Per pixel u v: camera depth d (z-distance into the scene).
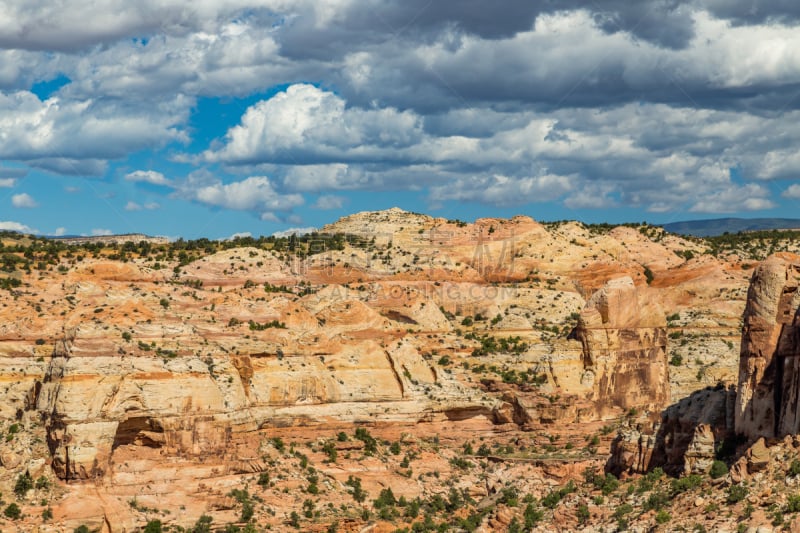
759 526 169.38
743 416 187.00
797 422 179.25
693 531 175.75
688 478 187.75
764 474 177.88
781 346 185.00
